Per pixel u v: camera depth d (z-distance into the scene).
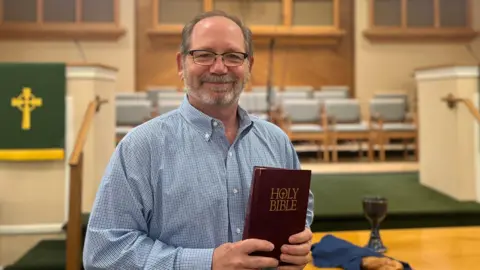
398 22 7.70
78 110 3.14
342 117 6.12
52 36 7.28
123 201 1.17
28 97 3.02
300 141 6.49
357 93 7.80
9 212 3.09
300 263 1.11
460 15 7.73
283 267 1.11
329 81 7.90
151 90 6.91
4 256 3.12
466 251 1.78
